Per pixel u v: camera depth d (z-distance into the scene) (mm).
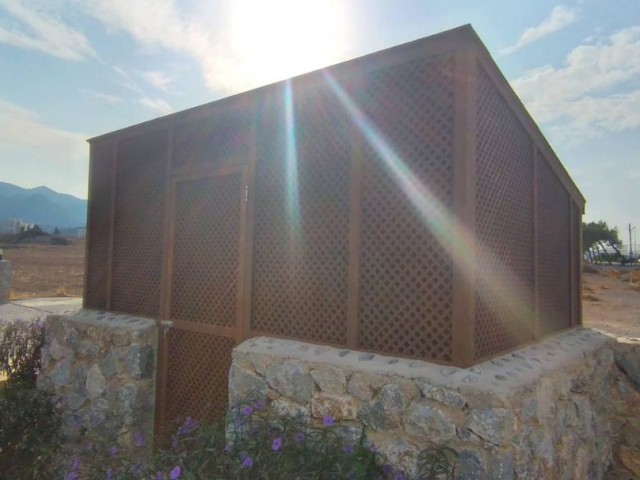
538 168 4863
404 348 3430
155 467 3104
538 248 4793
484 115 3531
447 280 3248
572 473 3898
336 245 3910
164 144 5719
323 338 3930
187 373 5125
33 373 7109
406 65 3537
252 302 4520
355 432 3227
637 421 5305
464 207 3150
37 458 4766
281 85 4355
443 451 2785
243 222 4637
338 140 3957
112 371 5469
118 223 6332
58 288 21859
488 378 2949
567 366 4004
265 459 2850
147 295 5770
